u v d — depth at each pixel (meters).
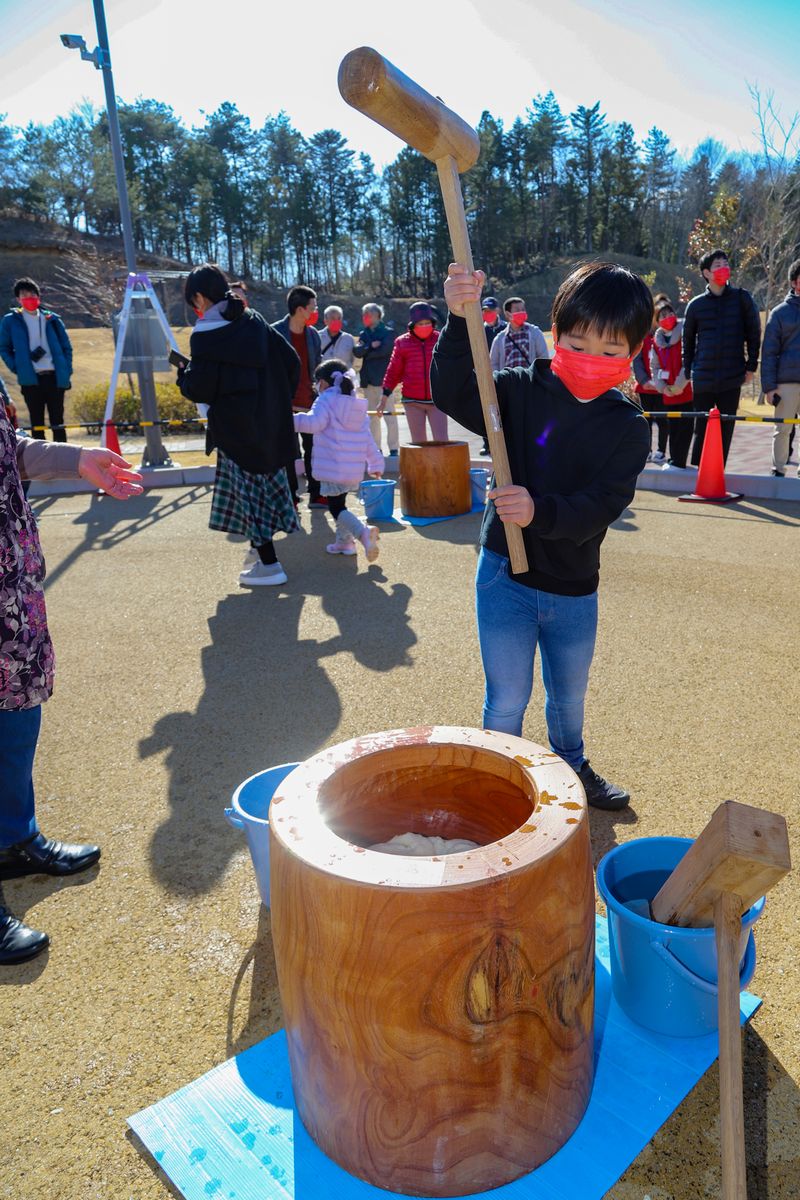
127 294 10.15
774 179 22.53
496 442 2.01
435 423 9.11
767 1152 1.66
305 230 95.44
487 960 1.35
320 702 3.87
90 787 3.21
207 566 6.36
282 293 91.56
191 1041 2.00
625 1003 1.94
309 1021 1.48
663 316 8.80
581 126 95.88
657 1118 1.68
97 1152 1.72
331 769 1.68
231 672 4.29
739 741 3.34
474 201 91.44
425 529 7.34
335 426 6.25
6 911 2.36
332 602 5.35
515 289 88.56
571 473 2.29
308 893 1.38
